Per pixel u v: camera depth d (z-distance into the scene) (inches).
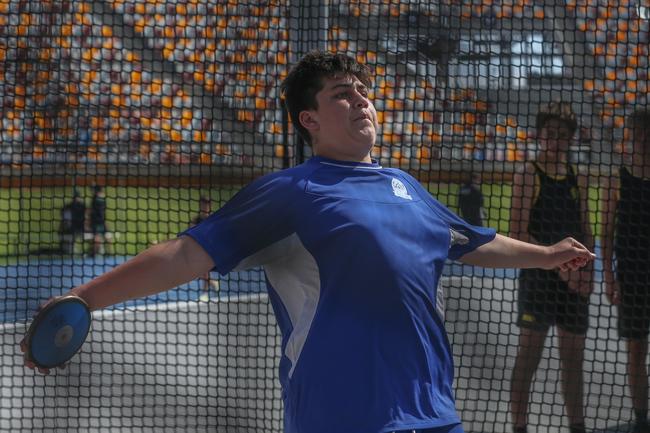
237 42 443.5
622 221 397.7
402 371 206.1
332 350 203.3
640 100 495.5
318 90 227.3
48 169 473.4
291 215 207.8
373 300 205.2
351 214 207.3
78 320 190.7
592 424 402.6
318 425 203.5
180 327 545.6
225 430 391.5
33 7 442.0
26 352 187.0
